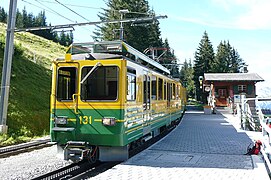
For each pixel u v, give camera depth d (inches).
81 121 311.3
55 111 320.5
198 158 340.8
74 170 320.2
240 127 677.3
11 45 568.7
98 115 307.0
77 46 362.3
